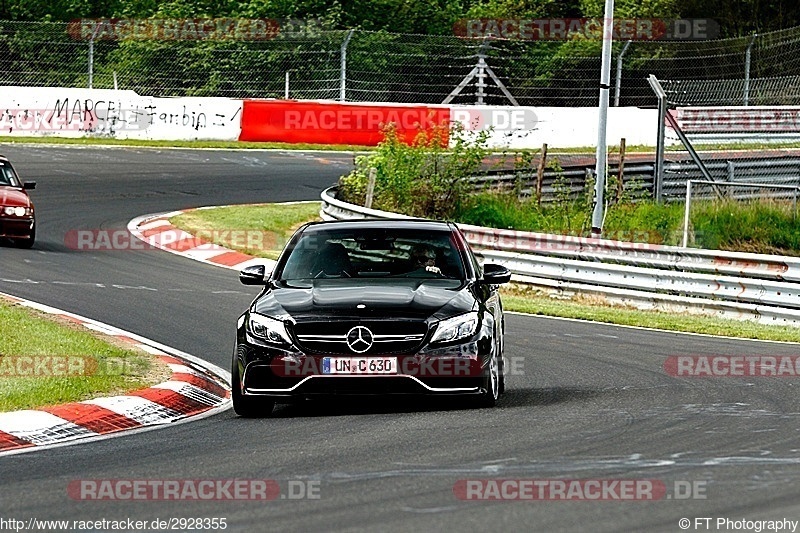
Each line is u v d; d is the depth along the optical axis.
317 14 121.31
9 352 29.95
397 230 27.61
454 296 24.92
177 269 50.00
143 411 24.92
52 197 67.38
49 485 17.98
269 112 94.19
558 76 123.81
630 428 22.03
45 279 45.09
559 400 25.95
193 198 69.81
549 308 43.53
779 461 18.81
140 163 81.19
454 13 129.38
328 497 16.70
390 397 26.89
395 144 66.00
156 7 126.50
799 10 123.31
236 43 114.69
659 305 45.31
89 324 36.47
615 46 98.25
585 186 69.62
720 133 85.19
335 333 24.02
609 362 32.16
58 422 23.27
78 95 90.50
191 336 35.78
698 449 19.89
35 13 122.44
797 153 84.50
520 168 68.12
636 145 96.75
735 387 27.67
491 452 19.78
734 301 43.78
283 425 23.39
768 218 64.44
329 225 27.98
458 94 104.62
